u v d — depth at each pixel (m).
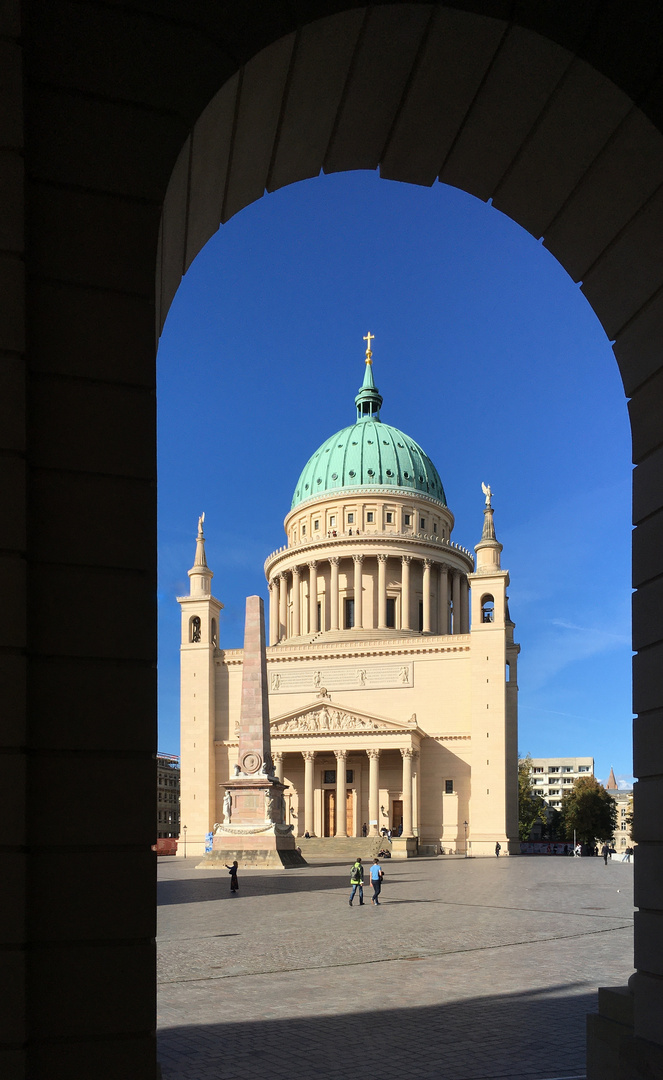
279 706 115.88
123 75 8.56
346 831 109.50
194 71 8.74
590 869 72.62
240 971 21.45
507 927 30.52
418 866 76.50
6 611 7.62
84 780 7.75
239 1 8.93
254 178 11.25
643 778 10.56
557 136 10.62
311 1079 12.34
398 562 132.12
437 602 134.00
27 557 7.89
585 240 11.56
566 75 9.87
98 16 8.56
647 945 10.20
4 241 7.91
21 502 7.78
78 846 7.68
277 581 142.00
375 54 9.79
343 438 145.88
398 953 24.27
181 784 112.62
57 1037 7.38
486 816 102.81
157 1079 7.71
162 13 8.71
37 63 8.38
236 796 70.31
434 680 110.75
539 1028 15.20
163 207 8.69
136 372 8.38
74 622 7.92
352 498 136.25
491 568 111.12
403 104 10.60
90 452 8.16
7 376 7.83
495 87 10.25
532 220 12.01
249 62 8.98
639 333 11.22
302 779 111.44
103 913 7.62
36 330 8.15
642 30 9.76
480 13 9.25
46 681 7.79
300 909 37.28
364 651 113.62
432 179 12.04
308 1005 17.39
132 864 7.76
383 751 107.56
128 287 8.44
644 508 11.02
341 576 132.50
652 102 9.70
